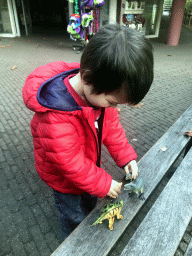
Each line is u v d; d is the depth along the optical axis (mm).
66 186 1115
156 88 4855
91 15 6402
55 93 867
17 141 2820
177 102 4172
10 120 3293
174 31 9383
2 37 9547
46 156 926
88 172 915
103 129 1104
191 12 14984
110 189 937
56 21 14695
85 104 925
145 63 644
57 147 860
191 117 1842
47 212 1906
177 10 8922
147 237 826
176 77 5617
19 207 1945
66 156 876
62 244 799
